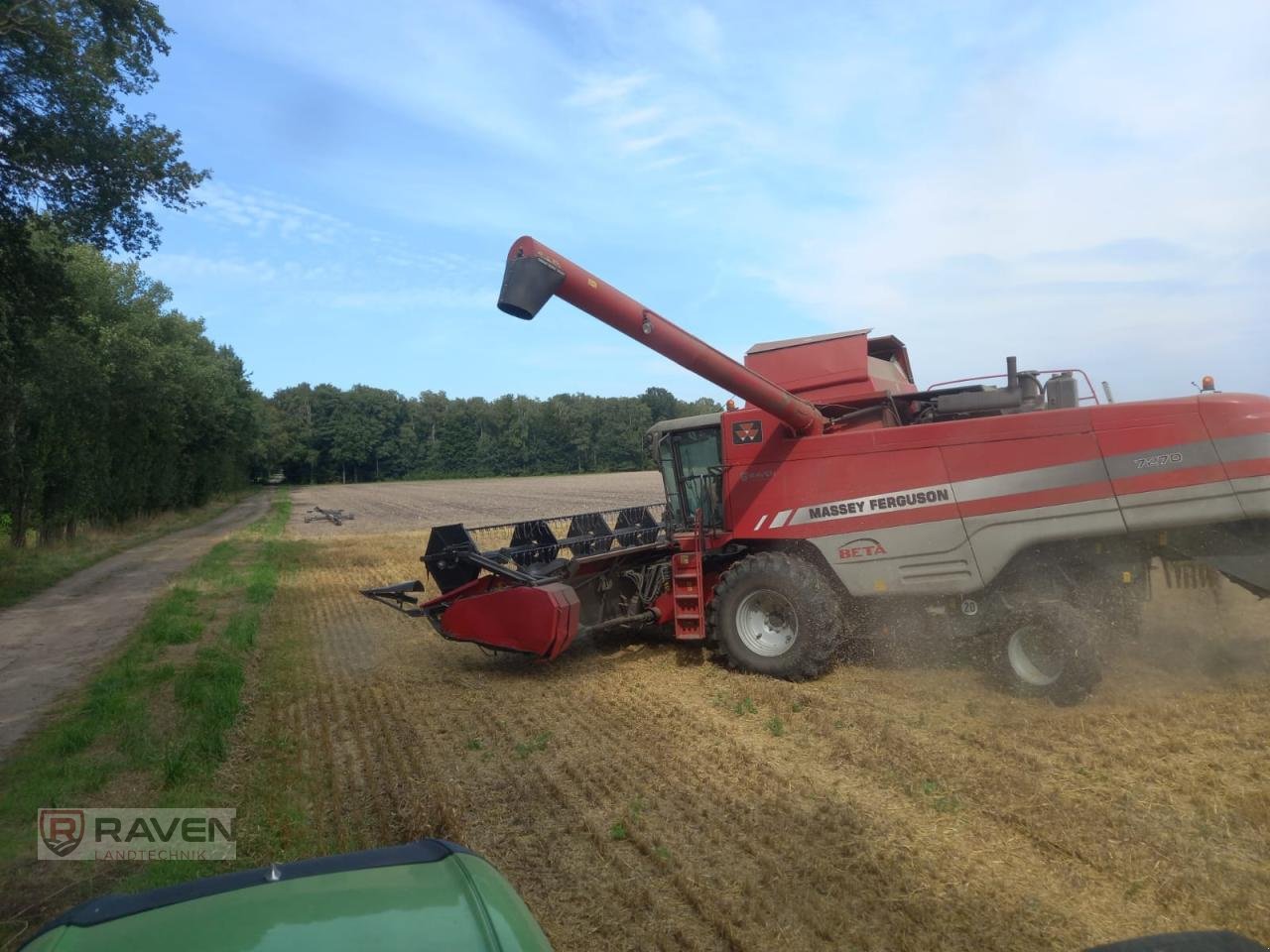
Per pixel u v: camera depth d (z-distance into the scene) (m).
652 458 9.81
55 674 9.42
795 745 6.05
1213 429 6.51
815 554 8.18
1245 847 4.19
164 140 14.62
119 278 32.53
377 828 4.93
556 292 7.11
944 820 4.67
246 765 6.18
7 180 13.73
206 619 12.57
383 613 13.27
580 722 6.84
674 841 4.56
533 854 4.52
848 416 8.47
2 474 21.78
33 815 5.23
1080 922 3.63
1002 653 6.82
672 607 9.08
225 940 2.05
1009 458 7.12
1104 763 5.30
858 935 3.60
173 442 42.47
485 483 94.44
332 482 124.50
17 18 12.17
